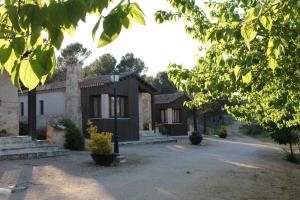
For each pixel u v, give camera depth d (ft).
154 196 35.35
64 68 174.60
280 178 51.47
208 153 75.20
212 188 40.86
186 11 24.90
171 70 26.04
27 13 6.21
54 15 6.12
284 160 73.82
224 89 23.49
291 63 20.67
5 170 44.27
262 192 41.75
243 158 69.31
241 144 105.09
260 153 82.23
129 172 47.34
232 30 13.65
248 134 153.48
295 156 76.28
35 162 50.98
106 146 51.34
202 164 57.57
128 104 89.40
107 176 44.14
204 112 148.56
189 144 94.63
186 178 45.11
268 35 17.29
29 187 37.04
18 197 33.30
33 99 61.36
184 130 119.24
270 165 63.16
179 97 117.19
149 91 99.19
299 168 64.54
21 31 6.48
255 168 57.82
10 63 6.66
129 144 85.56
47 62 6.32
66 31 6.75
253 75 21.72
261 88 23.02
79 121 82.43
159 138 97.55
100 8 6.44
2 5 6.69
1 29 6.59
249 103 33.94
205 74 25.20
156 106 116.16
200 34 25.13
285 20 15.19
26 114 94.63
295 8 14.21
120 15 6.46
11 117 63.36
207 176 47.37
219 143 104.22
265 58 18.72
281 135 76.13
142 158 60.64
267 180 48.98
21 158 53.36
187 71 25.81
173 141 99.66
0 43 6.60
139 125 97.76
